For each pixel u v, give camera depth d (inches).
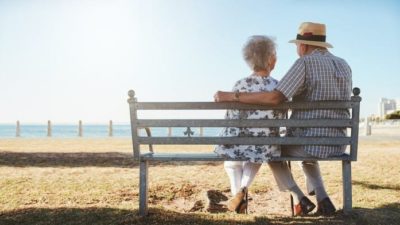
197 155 163.9
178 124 159.6
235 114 165.8
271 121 157.1
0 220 162.6
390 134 1296.8
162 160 160.6
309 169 171.6
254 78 168.2
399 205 189.2
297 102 156.9
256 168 168.6
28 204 198.7
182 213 170.6
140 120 160.1
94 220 159.9
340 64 164.6
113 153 502.6
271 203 221.6
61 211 175.0
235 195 165.8
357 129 156.5
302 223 152.7
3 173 306.2
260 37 170.7
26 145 701.9
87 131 5059.1
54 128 6692.9
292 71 159.5
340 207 192.9
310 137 157.5
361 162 362.9
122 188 243.8
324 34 170.7
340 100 155.4
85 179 277.9
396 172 301.9
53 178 281.1
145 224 153.0
